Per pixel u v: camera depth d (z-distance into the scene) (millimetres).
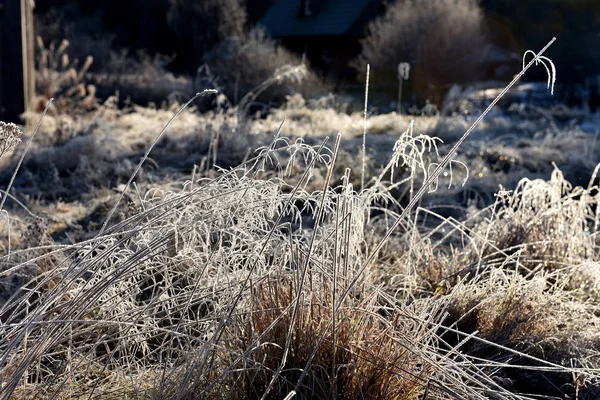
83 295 2424
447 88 20578
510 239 4516
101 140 9773
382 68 22109
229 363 2598
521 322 3551
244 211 2955
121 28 37750
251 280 2633
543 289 3816
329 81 21500
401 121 13477
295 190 2627
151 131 11984
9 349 2195
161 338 3377
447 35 21000
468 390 2502
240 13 26938
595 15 23359
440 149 10180
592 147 9875
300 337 2613
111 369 3033
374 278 3949
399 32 21609
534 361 3383
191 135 10672
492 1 28734
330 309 2633
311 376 2574
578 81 22688
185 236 3123
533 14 28047
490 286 3785
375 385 2582
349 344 2578
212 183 2768
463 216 6605
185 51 27578
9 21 12188
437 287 3896
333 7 32438
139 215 2598
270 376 2596
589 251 4469
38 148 9883
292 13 33156
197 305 3609
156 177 7551
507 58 28172
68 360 2660
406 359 2590
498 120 14664
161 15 35312
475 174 8555
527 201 4801
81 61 27828
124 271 2463
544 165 9242
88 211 6656
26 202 7145
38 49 24750
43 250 4039
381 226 5348
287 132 11242
